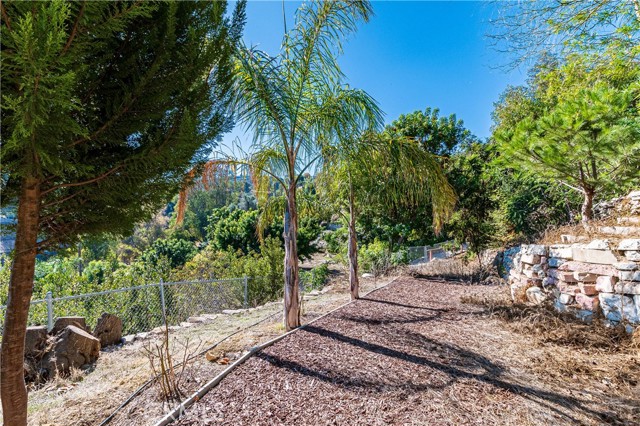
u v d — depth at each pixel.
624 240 3.57
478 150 11.86
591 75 4.62
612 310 3.63
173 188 1.93
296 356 3.00
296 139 4.10
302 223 14.98
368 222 11.97
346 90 4.09
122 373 2.95
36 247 1.62
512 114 12.55
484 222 9.64
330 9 3.74
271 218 5.25
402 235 11.32
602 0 3.75
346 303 5.36
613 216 5.39
